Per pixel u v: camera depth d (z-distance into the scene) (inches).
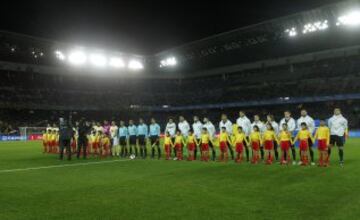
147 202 337.4
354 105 1968.5
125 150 843.4
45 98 2199.8
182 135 745.6
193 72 2556.6
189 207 316.5
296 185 405.1
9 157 834.2
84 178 485.7
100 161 717.9
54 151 964.0
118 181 454.9
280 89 2126.0
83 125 796.0
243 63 2284.7
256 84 2257.6
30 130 1907.0
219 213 296.4
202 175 491.2
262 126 704.4
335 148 926.4
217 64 2356.1
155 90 2514.8
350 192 364.2
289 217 282.0
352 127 1804.9
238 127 661.3
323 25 1759.4
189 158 713.0
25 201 350.6
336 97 1889.8
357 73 1931.6
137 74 2524.6
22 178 494.6
